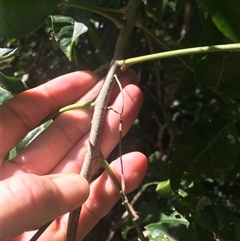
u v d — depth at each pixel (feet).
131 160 0.65
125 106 0.64
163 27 1.06
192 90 0.90
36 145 0.67
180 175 0.69
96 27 0.90
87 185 0.51
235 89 0.65
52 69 1.14
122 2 0.99
